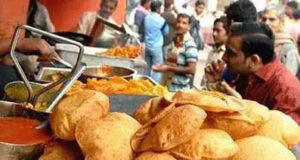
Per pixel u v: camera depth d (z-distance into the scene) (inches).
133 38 131.0
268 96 71.7
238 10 115.8
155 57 229.9
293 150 33.1
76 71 43.2
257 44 72.6
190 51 145.3
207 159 26.8
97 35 124.3
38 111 37.7
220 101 29.9
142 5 262.1
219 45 128.2
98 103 30.6
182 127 26.7
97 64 89.1
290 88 69.8
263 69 73.0
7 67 66.4
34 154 31.0
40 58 63.9
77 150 30.6
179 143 27.0
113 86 61.9
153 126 28.5
